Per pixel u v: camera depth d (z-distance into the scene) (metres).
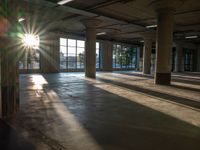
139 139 3.38
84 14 12.48
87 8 11.50
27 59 18.62
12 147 3.00
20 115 4.68
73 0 9.63
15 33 4.73
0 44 4.36
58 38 20.81
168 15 10.77
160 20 11.07
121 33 21.48
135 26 16.47
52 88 9.16
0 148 2.96
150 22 15.41
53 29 19.66
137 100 6.82
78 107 5.61
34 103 6.00
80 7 11.38
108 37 25.17
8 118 4.43
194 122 4.39
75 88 9.38
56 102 6.20
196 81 13.86
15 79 4.81
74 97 7.12
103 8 11.52
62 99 6.71
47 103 6.03
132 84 11.46
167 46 11.10
